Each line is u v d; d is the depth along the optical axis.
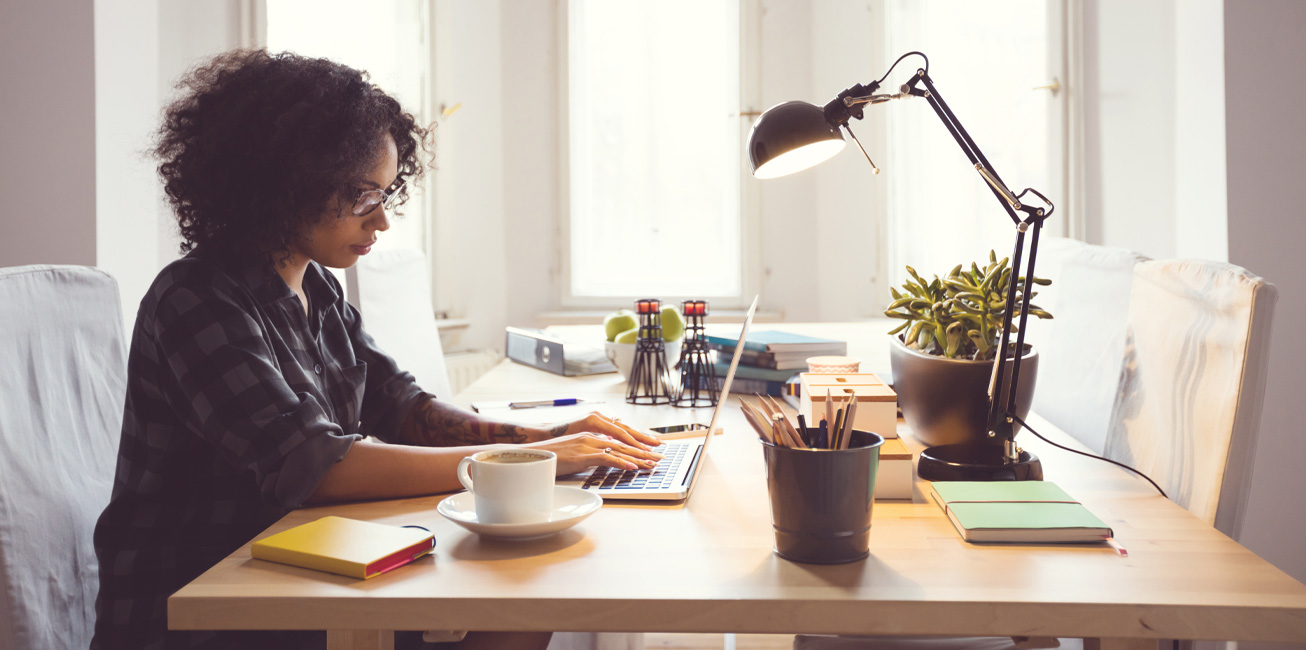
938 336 1.11
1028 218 0.97
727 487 1.03
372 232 1.18
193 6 2.70
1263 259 2.45
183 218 1.13
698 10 3.83
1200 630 0.66
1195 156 2.68
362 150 1.11
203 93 1.13
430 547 0.80
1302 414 2.38
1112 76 3.20
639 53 3.85
